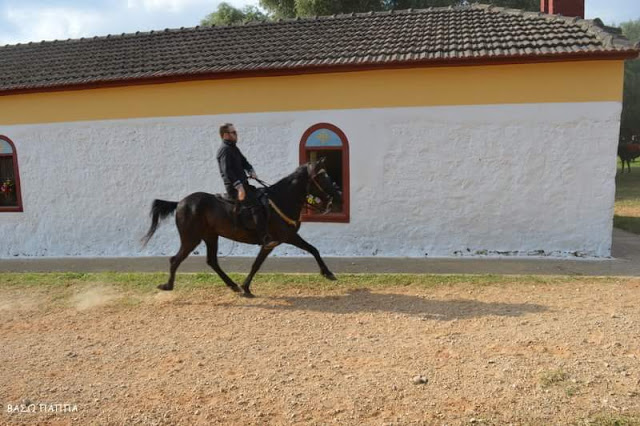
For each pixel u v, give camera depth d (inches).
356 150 385.1
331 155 401.4
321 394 170.9
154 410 164.9
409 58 358.0
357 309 262.2
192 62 422.3
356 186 388.8
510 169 364.2
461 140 368.5
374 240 390.9
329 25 469.1
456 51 361.1
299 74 384.2
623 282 293.9
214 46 459.5
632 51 324.5
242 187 272.4
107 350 219.1
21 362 209.0
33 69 473.1
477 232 374.3
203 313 265.7
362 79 378.0
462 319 239.6
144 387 181.6
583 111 348.8
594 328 219.8
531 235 367.2
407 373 183.9
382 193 385.1
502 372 181.2
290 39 444.8
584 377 174.7
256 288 308.8
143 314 267.7
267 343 219.5
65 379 191.0
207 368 195.8
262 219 280.7
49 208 442.3
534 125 356.8
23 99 436.5
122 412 164.4
